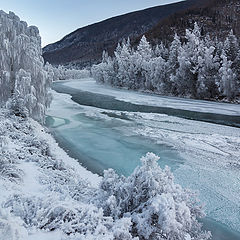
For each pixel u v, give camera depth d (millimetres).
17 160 8125
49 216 4051
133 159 13586
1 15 17156
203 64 40875
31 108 16250
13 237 3092
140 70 59656
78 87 74312
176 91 47938
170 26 140250
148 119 25281
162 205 3807
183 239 3953
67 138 17766
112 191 4883
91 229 3830
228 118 25719
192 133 19406
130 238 3562
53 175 7922
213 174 11547
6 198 4828
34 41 19250
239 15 136500
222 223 7973
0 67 16453
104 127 21641
